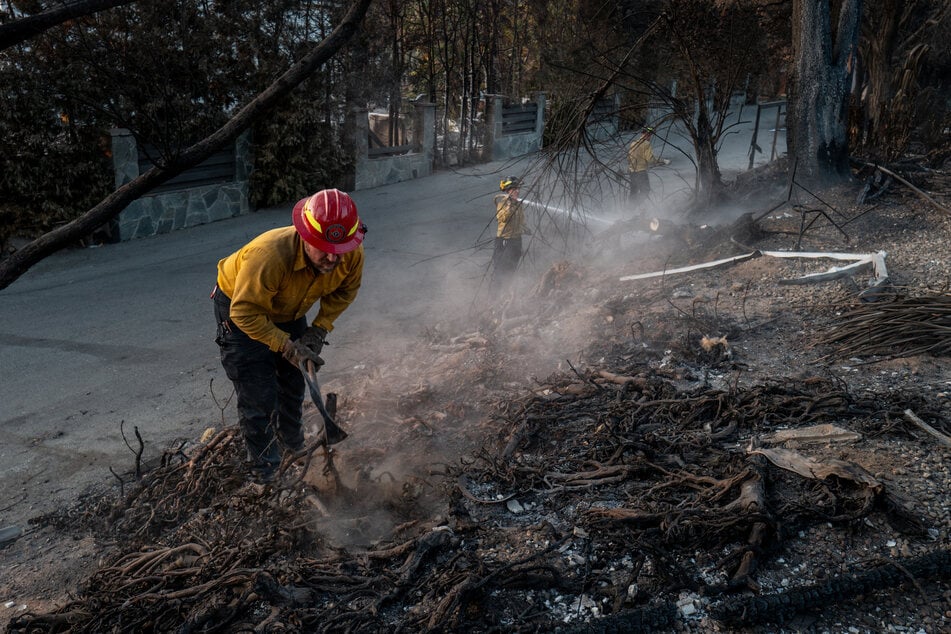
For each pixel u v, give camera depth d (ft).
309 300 12.66
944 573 9.70
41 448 16.93
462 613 9.55
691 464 12.52
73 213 35.65
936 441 12.75
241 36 40.55
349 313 26.27
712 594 9.63
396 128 57.16
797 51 32.53
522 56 64.34
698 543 10.50
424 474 13.53
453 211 43.96
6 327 25.50
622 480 12.36
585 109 26.58
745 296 21.45
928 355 16.31
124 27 33.09
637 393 15.60
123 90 32.07
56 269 32.99
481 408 16.26
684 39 30.14
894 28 43.70
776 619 9.24
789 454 12.29
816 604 9.34
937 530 10.48
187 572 10.84
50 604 11.27
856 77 46.11
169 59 34.91
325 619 9.71
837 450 12.62
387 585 10.25
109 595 10.57
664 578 9.93
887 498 10.87
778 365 16.79
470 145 60.90
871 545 10.31
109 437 17.42
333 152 47.47
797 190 32.94
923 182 32.53
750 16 31.37
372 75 48.01
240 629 9.77
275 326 12.06
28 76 32.14
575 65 33.12
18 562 12.53
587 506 11.83
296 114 42.70
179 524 12.88
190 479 13.71
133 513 13.37
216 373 21.34
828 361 16.71
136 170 37.24
